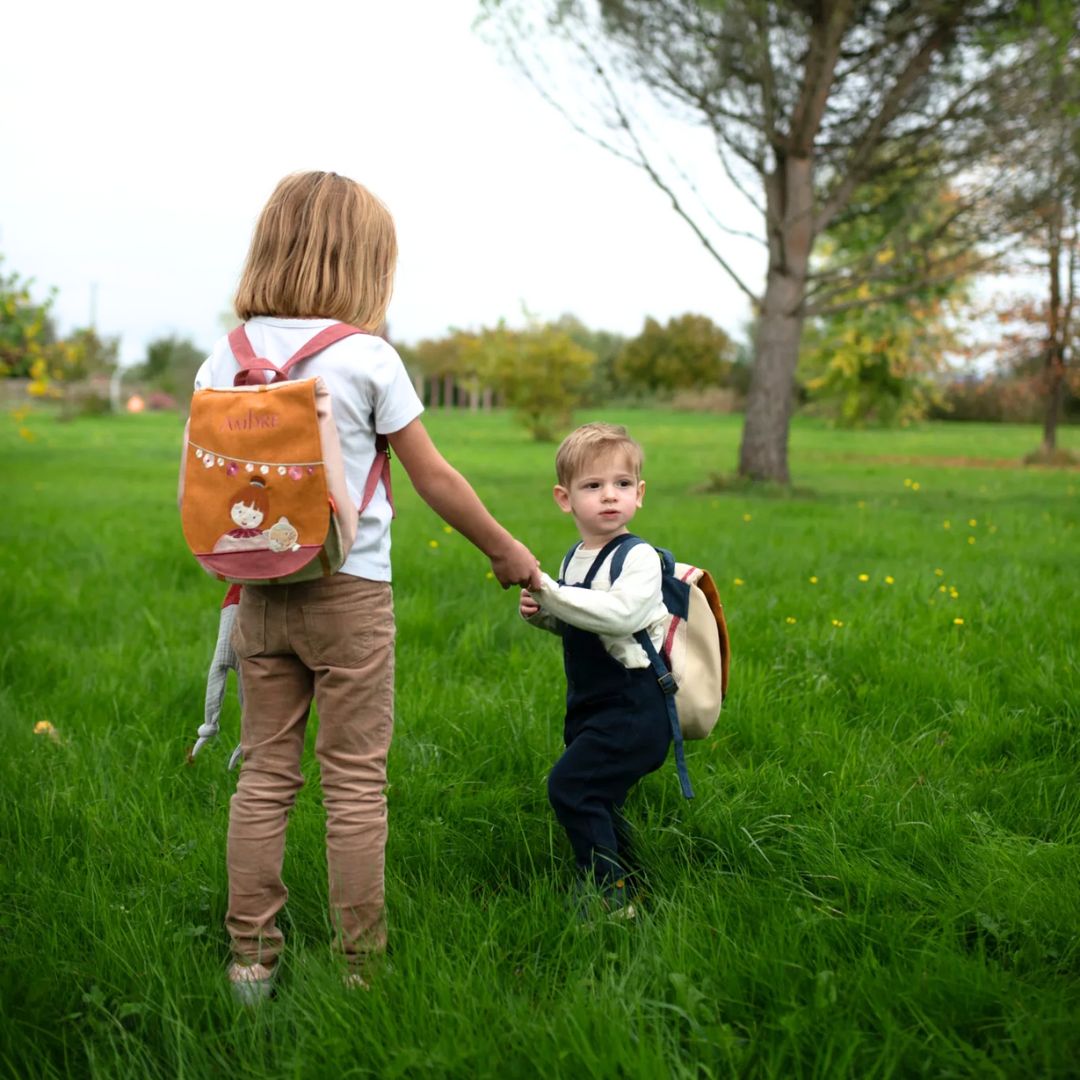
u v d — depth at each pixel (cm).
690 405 6500
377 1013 193
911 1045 184
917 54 1430
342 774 213
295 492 195
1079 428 4300
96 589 635
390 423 210
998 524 1015
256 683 216
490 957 217
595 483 249
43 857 266
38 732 365
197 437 203
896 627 484
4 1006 200
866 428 4062
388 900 241
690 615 255
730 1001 199
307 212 215
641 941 221
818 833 271
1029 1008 194
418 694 396
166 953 222
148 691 414
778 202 1524
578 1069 177
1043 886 239
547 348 3192
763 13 1307
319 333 209
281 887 220
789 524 1018
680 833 272
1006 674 408
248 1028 198
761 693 376
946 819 275
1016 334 2297
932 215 1495
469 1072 179
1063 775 311
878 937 222
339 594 207
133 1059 187
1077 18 1300
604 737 245
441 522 1026
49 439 2914
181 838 279
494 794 301
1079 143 1341
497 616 530
